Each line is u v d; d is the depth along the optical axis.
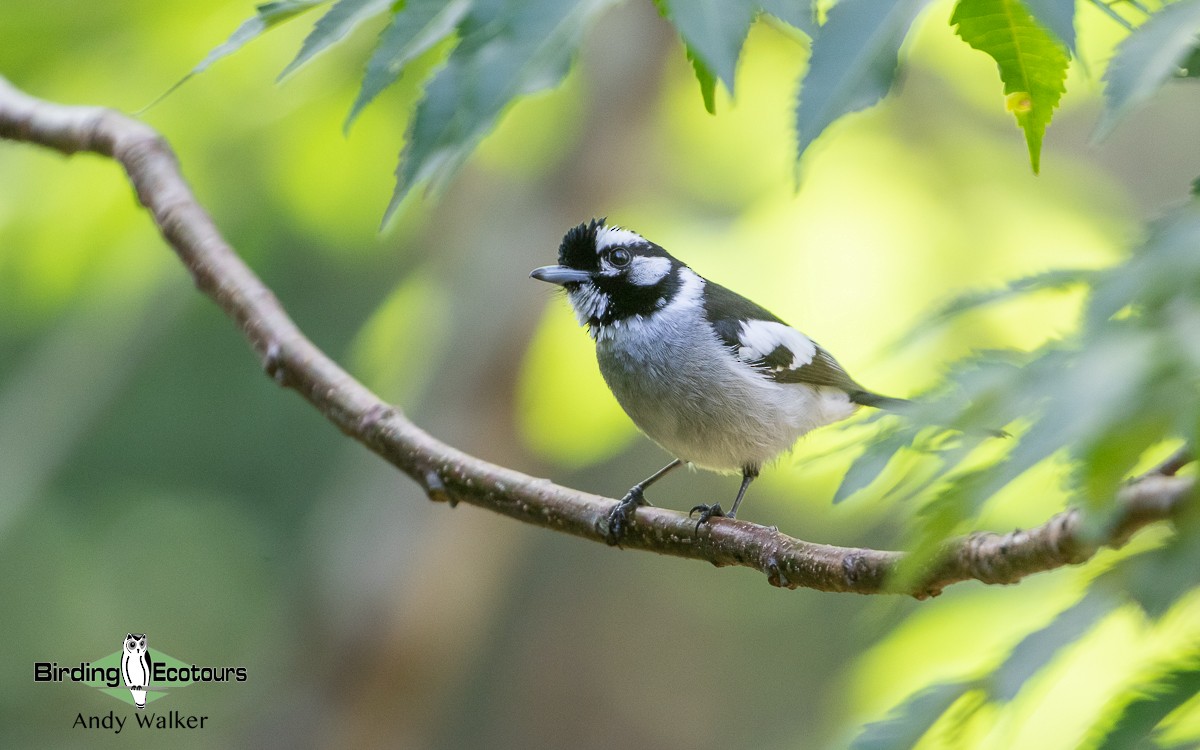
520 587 26.53
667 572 26.83
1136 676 3.25
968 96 11.24
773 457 9.09
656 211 11.87
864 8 2.81
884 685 6.34
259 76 10.82
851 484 2.92
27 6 10.13
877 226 11.06
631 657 26.41
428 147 2.91
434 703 15.87
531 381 12.84
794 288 10.94
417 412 14.51
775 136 11.64
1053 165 11.09
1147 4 3.33
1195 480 3.07
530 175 14.28
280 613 21.70
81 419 12.73
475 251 14.61
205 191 11.35
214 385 21.88
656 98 14.41
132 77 10.60
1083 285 3.05
